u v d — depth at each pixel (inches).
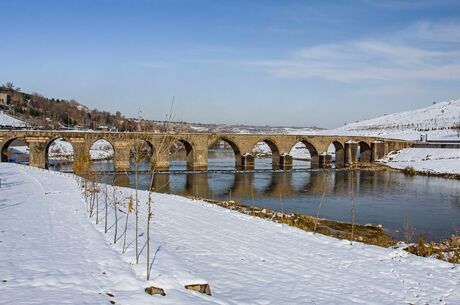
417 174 4020.7
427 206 2314.2
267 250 965.2
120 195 1865.2
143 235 976.3
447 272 841.5
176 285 621.9
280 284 726.5
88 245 829.2
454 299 698.8
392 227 1745.8
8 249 759.1
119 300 531.2
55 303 494.0
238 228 1225.4
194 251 890.1
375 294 708.7
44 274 612.7
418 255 1051.9
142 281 615.5
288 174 3993.6
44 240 859.4
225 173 4023.1
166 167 4286.4
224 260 844.0
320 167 4827.8
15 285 554.3
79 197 1686.8
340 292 708.0
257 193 2827.3
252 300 628.4
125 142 4148.6
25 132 3907.5
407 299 693.3
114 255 753.0
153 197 1945.1
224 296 631.8
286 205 2347.4
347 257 935.7
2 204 1401.3
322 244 1058.1
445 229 1723.7
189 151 4726.9
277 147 4918.8
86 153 3021.7
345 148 5201.8
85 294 538.0
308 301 652.1
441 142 5413.4
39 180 2335.1
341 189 3029.0
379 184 3309.5
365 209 2213.3
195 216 1408.7
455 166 4013.3
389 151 5364.2
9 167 3228.3
